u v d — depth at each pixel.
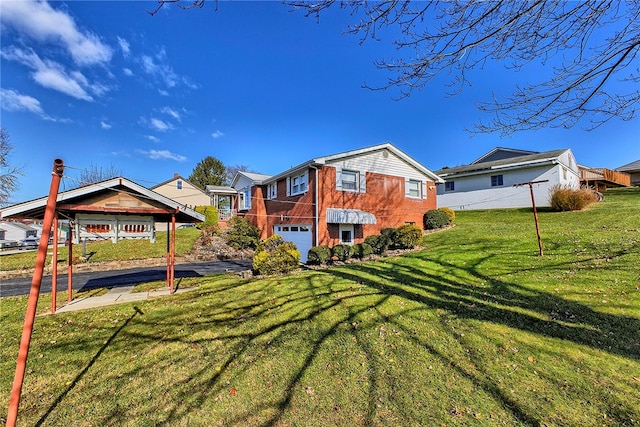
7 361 4.91
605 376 3.91
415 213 19.78
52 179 3.56
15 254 18.75
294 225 17.95
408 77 4.12
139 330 6.15
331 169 16.20
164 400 3.79
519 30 3.62
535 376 4.01
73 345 5.46
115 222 8.84
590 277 7.46
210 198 42.09
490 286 7.80
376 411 3.47
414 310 6.48
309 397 3.77
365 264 11.88
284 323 6.16
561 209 19.28
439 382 3.99
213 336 5.70
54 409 3.66
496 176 24.44
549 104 4.18
